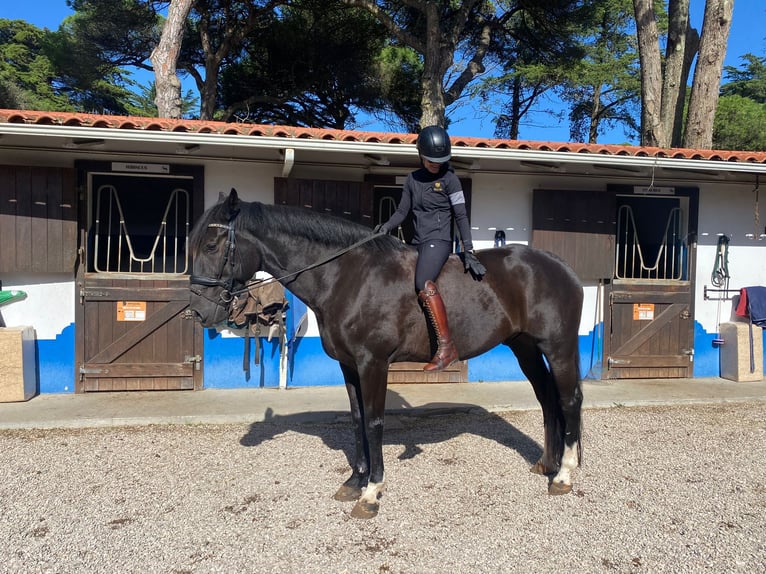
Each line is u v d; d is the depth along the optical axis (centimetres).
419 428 493
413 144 514
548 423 378
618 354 663
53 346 570
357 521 312
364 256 335
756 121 1775
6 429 473
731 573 261
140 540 289
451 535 296
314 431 481
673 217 693
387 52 1541
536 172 638
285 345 593
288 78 1426
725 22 839
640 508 330
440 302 317
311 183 593
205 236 318
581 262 645
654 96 909
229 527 304
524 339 368
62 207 550
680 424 506
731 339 668
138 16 1240
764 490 357
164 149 545
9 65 2139
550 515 321
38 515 317
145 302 578
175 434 469
